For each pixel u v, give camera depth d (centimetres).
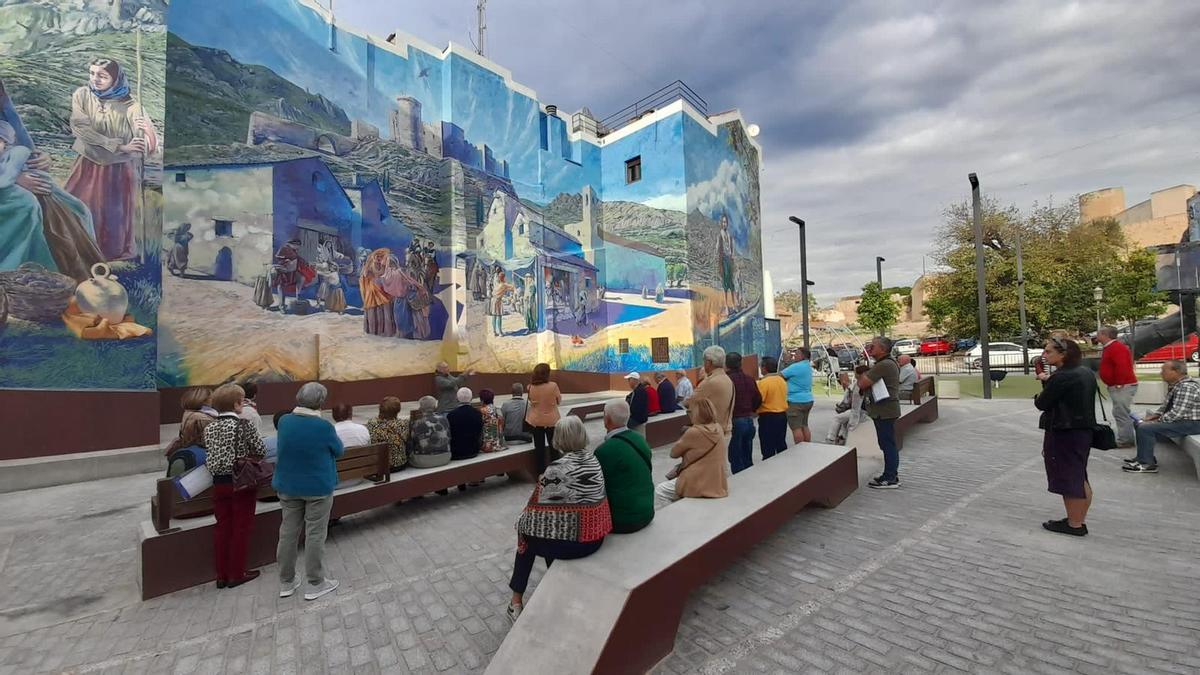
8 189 795
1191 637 306
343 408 547
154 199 920
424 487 575
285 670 303
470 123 1716
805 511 556
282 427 396
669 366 2005
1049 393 478
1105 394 1334
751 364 2572
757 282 2778
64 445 804
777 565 425
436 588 409
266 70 1264
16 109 809
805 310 2180
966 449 869
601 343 2161
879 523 515
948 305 3469
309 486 386
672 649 306
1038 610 343
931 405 1155
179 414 1097
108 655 323
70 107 852
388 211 1503
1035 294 3086
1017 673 279
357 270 1418
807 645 312
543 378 735
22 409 778
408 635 340
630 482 355
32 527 571
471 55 1739
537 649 267
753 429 674
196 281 1135
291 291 1283
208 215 1157
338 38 1421
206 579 424
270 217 1255
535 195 1925
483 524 562
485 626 350
